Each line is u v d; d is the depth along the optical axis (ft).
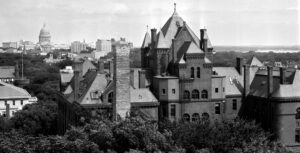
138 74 352.69
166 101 332.60
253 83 373.40
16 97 519.19
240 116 365.61
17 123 395.34
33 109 419.33
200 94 340.18
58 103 421.18
